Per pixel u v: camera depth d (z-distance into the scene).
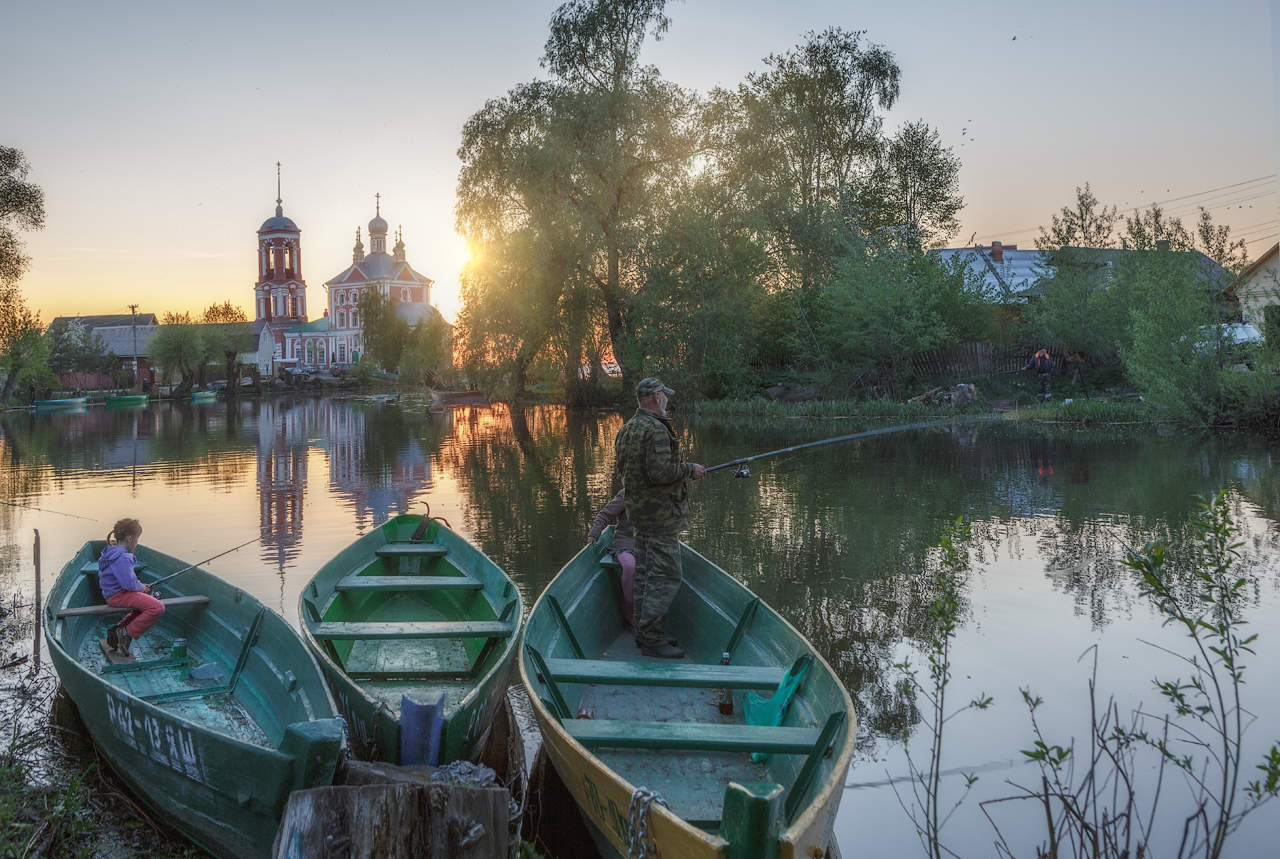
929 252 34.72
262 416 38.31
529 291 33.12
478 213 33.56
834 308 32.16
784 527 11.44
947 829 4.21
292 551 10.38
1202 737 5.04
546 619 5.61
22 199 34.66
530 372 40.25
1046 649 6.66
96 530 11.85
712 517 12.17
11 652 7.00
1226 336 22.70
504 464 18.77
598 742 4.03
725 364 33.50
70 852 4.16
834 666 6.42
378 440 25.19
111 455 21.81
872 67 40.69
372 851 3.16
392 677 5.96
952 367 32.03
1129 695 5.73
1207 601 7.70
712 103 33.66
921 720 5.46
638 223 33.12
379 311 72.19
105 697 4.58
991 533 10.80
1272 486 13.50
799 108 37.47
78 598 6.93
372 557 8.01
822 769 3.82
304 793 3.19
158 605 6.36
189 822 4.23
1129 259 29.52
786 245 36.28
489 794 3.22
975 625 7.27
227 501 14.18
